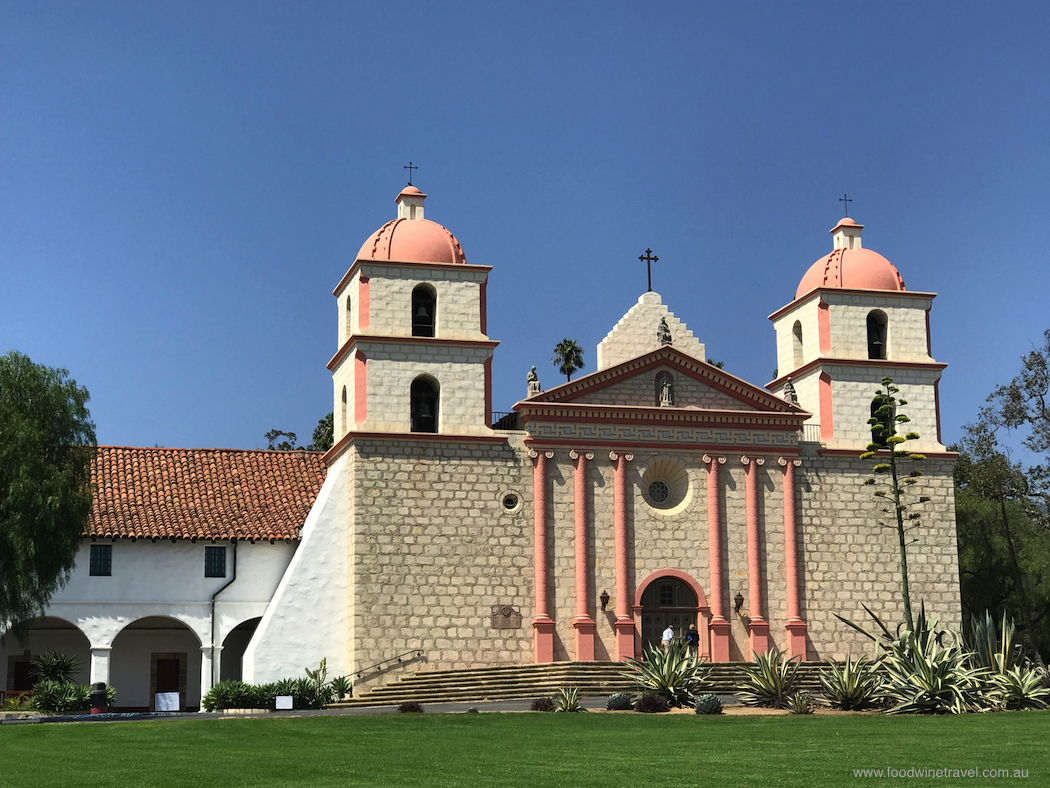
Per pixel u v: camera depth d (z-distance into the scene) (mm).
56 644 56469
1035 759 31000
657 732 37344
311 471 60219
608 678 51094
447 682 51188
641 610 54438
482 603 53156
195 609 54500
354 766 31000
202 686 54094
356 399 53750
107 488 56625
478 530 53656
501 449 54406
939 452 58469
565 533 54250
